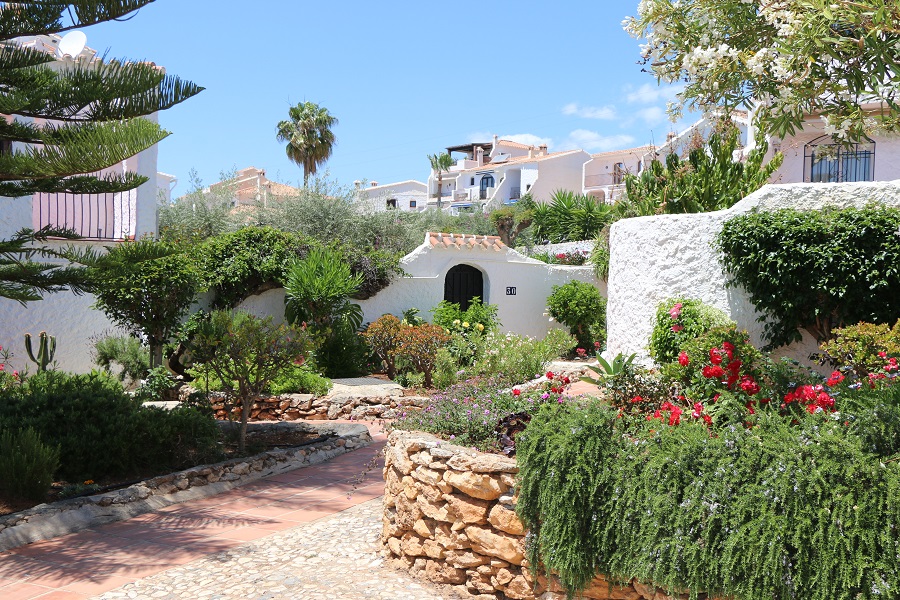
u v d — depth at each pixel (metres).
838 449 3.71
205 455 8.18
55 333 12.55
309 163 34.34
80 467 7.25
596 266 20.12
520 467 4.56
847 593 3.45
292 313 14.47
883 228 7.86
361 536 6.11
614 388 6.22
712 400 5.94
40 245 11.87
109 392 8.16
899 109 5.26
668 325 9.21
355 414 11.86
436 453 5.13
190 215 19.27
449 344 13.58
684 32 5.77
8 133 8.48
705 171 13.97
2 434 6.90
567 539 4.29
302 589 4.86
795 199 8.86
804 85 5.43
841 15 4.97
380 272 16.23
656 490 4.10
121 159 7.55
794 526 3.62
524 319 19.48
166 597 4.74
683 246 9.71
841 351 6.83
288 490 7.75
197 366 11.48
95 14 8.01
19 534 5.84
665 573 3.96
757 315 8.89
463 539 4.84
